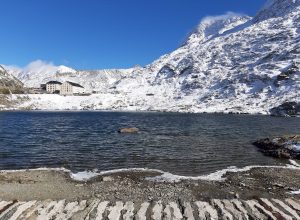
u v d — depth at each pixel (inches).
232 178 1365.7
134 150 2055.9
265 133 3002.0
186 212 943.7
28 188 1202.0
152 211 951.0
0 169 1542.8
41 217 910.4
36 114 6486.2
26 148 2128.4
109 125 3917.3
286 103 6318.9
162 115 6328.7
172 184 1266.0
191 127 3624.5
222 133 3002.0
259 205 1002.7
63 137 2711.6
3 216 916.0
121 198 1091.9
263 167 1569.9
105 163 1672.0
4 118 5142.7
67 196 1117.1
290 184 1293.1
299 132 3095.5
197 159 1766.7
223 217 913.5
